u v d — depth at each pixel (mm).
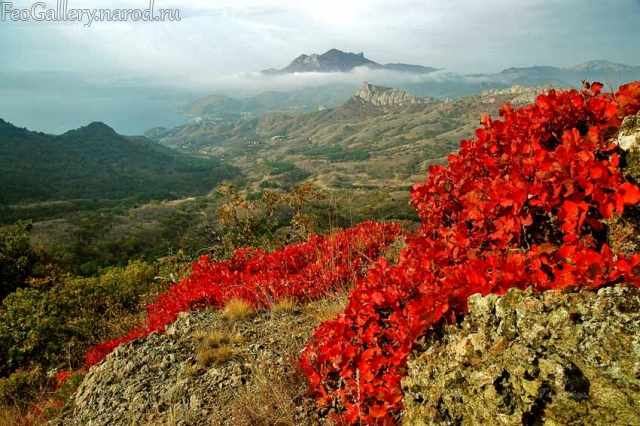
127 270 17000
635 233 2057
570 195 2178
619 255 1893
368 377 2430
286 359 3465
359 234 6727
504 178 2682
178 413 3375
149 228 79062
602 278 1770
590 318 1705
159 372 4266
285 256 6809
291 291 5281
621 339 1595
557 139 2629
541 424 1709
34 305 11570
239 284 6223
